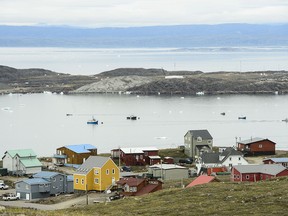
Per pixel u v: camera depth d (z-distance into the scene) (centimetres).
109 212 10700
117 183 15788
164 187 15400
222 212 9488
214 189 11812
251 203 9969
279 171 15762
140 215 9888
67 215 8912
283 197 10144
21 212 8888
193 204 10406
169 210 10069
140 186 14700
